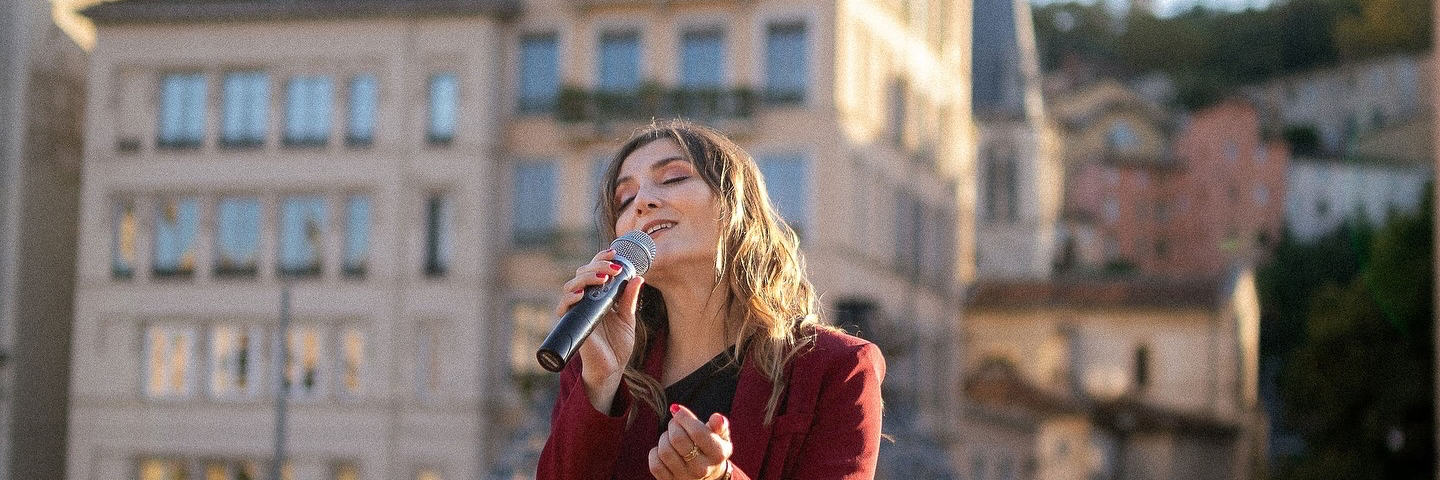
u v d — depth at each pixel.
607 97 35.41
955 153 45.62
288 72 36.38
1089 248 90.88
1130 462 50.81
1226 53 121.19
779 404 3.04
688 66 35.66
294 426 36.09
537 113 36.28
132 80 36.91
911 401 39.28
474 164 35.56
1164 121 103.19
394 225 35.84
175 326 36.72
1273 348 89.62
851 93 35.88
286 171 36.25
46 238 38.38
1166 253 100.94
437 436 35.53
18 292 37.62
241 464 36.41
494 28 35.88
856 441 3.01
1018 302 53.50
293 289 36.22
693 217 3.17
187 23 36.69
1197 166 101.69
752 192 3.23
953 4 44.88
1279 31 119.56
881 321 35.00
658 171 3.25
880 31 38.19
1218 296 53.84
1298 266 91.25
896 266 39.84
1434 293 28.41
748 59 35.25
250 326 36.44
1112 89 101.88
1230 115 102.00
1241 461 52.78
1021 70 75.38
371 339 35.91
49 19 38.56
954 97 45.34
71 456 36.81
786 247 3.22
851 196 35.97
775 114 35.12
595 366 2.96
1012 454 45.00
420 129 35.88
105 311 36.88
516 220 36.31
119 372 36.75
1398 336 42.00
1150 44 122.50
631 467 3.08
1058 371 52.88
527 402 35.00
